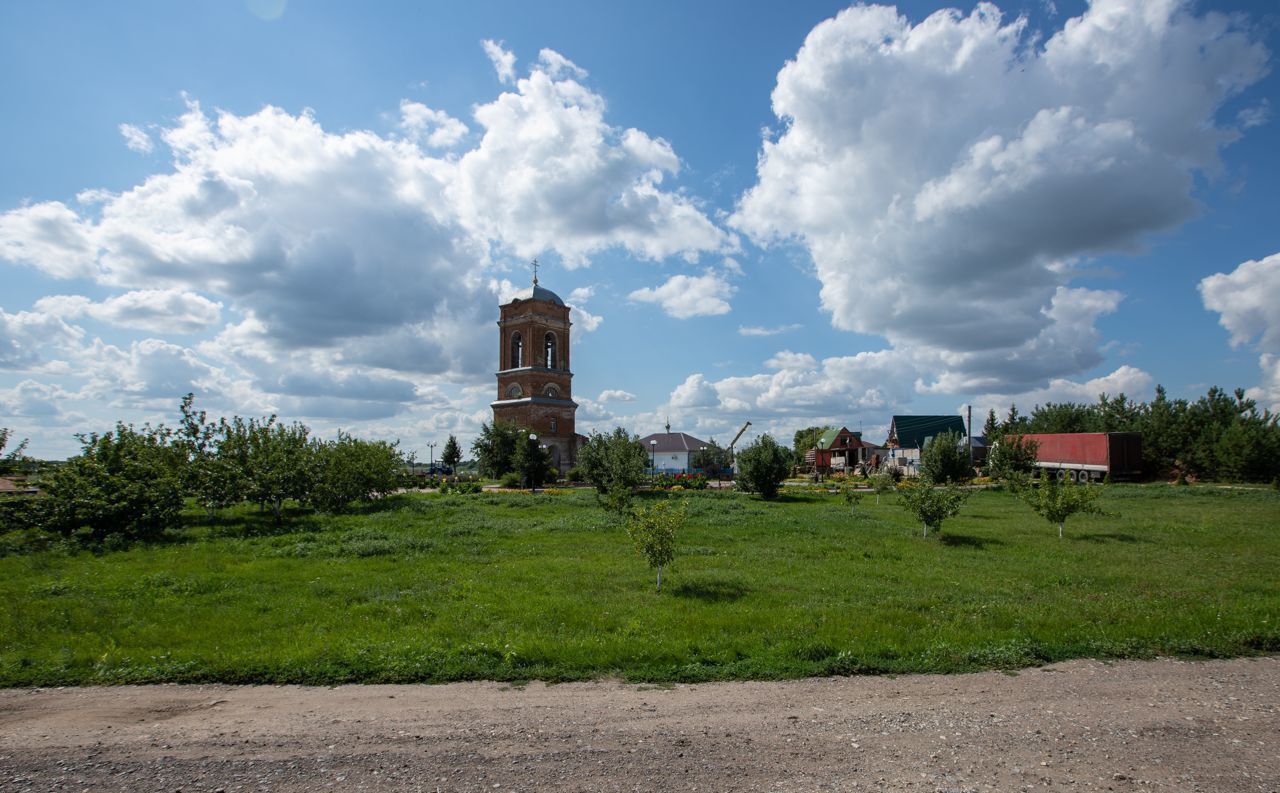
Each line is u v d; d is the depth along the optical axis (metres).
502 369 67.06
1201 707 6.96
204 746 6.12
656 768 5.58
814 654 8.83
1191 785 5.27
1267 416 47.94
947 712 6.84
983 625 10.37
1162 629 9.82
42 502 20.45
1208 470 49.09
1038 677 8.02
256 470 25.42
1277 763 5.64
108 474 21.45
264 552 18.36
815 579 14.39
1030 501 22.83
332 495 28.73
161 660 8.78
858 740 6.13
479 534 22.14
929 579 14.48
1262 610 10.98
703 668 8.30
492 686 7.90
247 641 9.69
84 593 12.84
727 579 14.20
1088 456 45.97
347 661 8.58
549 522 24.67
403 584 13.91
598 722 6.64
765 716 6.77
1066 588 13.55
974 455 76.31
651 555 13.43
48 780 5.45
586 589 13.37
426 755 5.88
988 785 5.27
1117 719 6.62
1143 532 22.34
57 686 8.00
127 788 5.32
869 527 24.00
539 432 63.62
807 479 67.88
